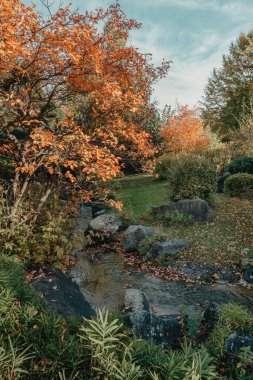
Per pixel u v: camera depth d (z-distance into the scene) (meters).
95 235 11.49
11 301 3.29
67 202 9.97
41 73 6.89
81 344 2.52
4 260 5.43
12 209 7.42
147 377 2.25
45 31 5.44
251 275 8.31
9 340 2.39
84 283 8.41
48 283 5.80
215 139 26.52
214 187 14.12
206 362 2.30
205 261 9.38
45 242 7.54
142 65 7.55
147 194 18.41
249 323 4.02
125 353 2.32
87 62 6.21
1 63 5.80
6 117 7.63
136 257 10.49
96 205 15.90
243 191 14.91
